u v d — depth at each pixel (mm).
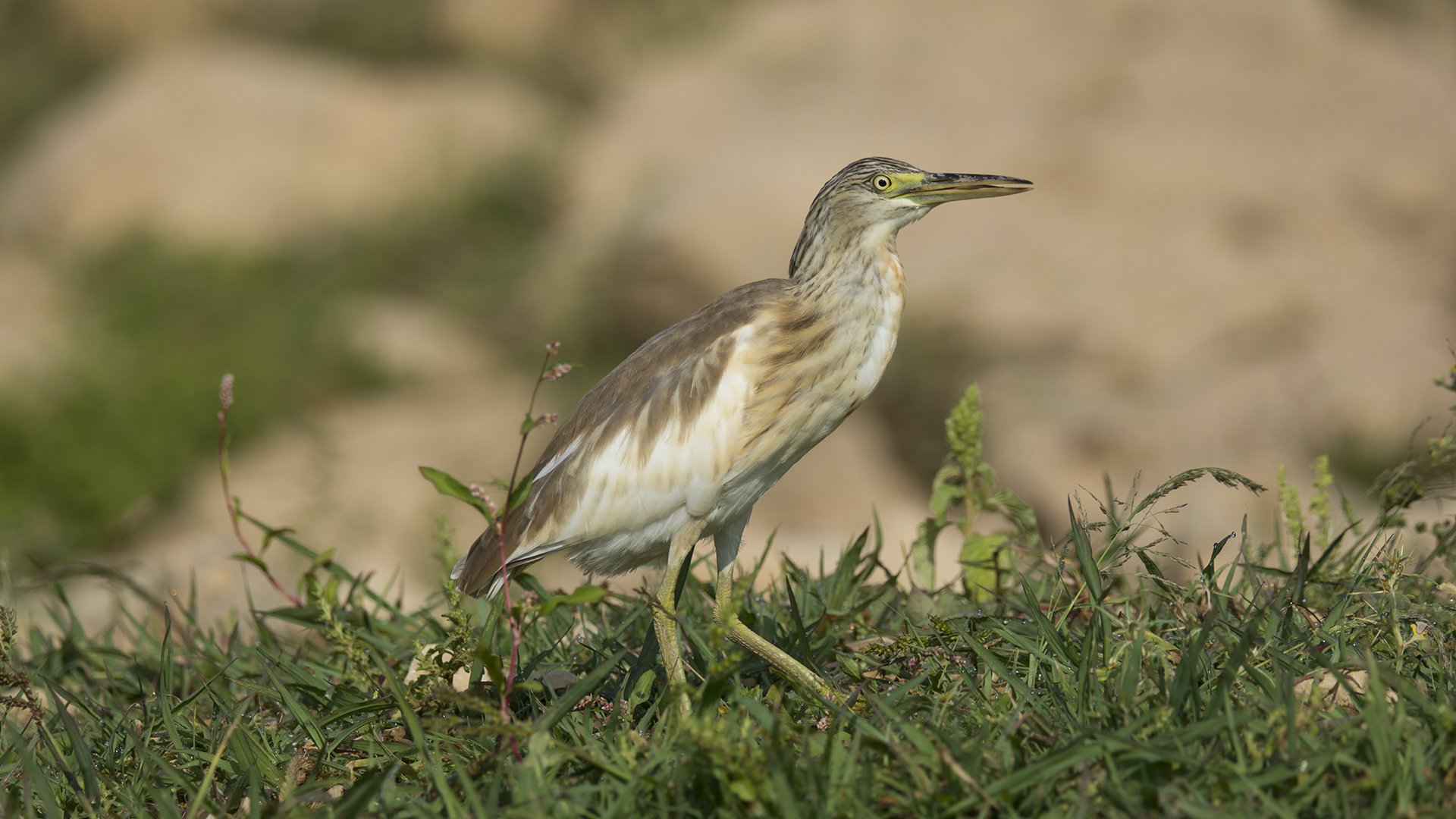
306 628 8125
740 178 21719
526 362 21781
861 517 16422
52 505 16828
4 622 6035
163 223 25797
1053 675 5398
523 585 7219
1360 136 20562
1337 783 4359
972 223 20141
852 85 24375
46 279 24812
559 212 25797
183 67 29516
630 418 6414
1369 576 6062
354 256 25188
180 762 5742
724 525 6613
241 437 19000
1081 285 18766
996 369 18172
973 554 6969
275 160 27234
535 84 31250
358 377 21391
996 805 4344
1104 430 16594
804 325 6461
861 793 4406
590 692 5781
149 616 8383
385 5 34656
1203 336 18109
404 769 5266
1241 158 20406
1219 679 4945
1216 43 23078
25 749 5281
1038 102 22812
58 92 34188
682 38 31078
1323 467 6852
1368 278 18656
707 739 4344
